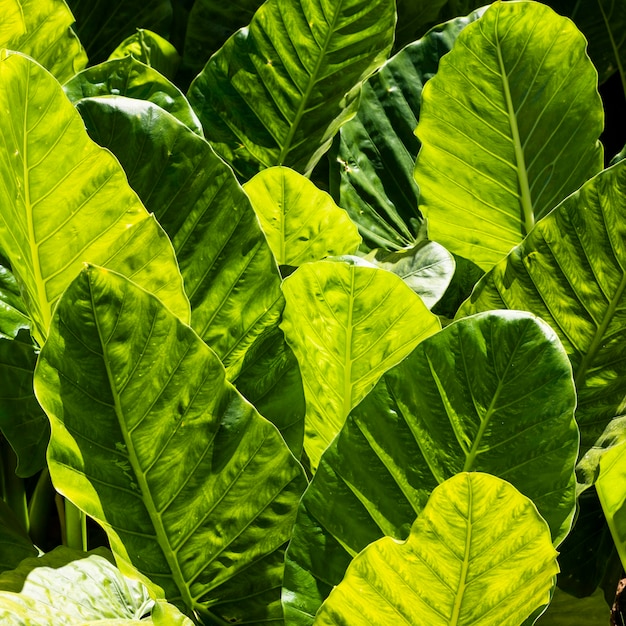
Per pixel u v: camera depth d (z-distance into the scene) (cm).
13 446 330
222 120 370
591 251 313
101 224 300
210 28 399
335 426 319
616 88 442
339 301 308
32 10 353
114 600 310
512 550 279
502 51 334
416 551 279
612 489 310
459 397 292
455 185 345
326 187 389
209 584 302
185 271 313
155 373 290
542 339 291
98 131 316
